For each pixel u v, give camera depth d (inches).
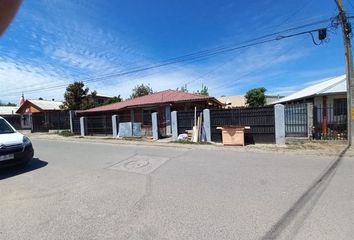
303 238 130.6
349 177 237.0
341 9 430.0
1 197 213.0
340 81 671.8
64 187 235.1
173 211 170.7
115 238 137.0
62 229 150.2
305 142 487.2
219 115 549.3
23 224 159.0
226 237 134.4
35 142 689.0
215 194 202.1
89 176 272.2
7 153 287.3
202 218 158.4
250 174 259.6
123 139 679.1
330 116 626.5
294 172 262.4
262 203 179.5
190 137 580.4
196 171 279.9
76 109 1213.1
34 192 223.5
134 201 191.8
